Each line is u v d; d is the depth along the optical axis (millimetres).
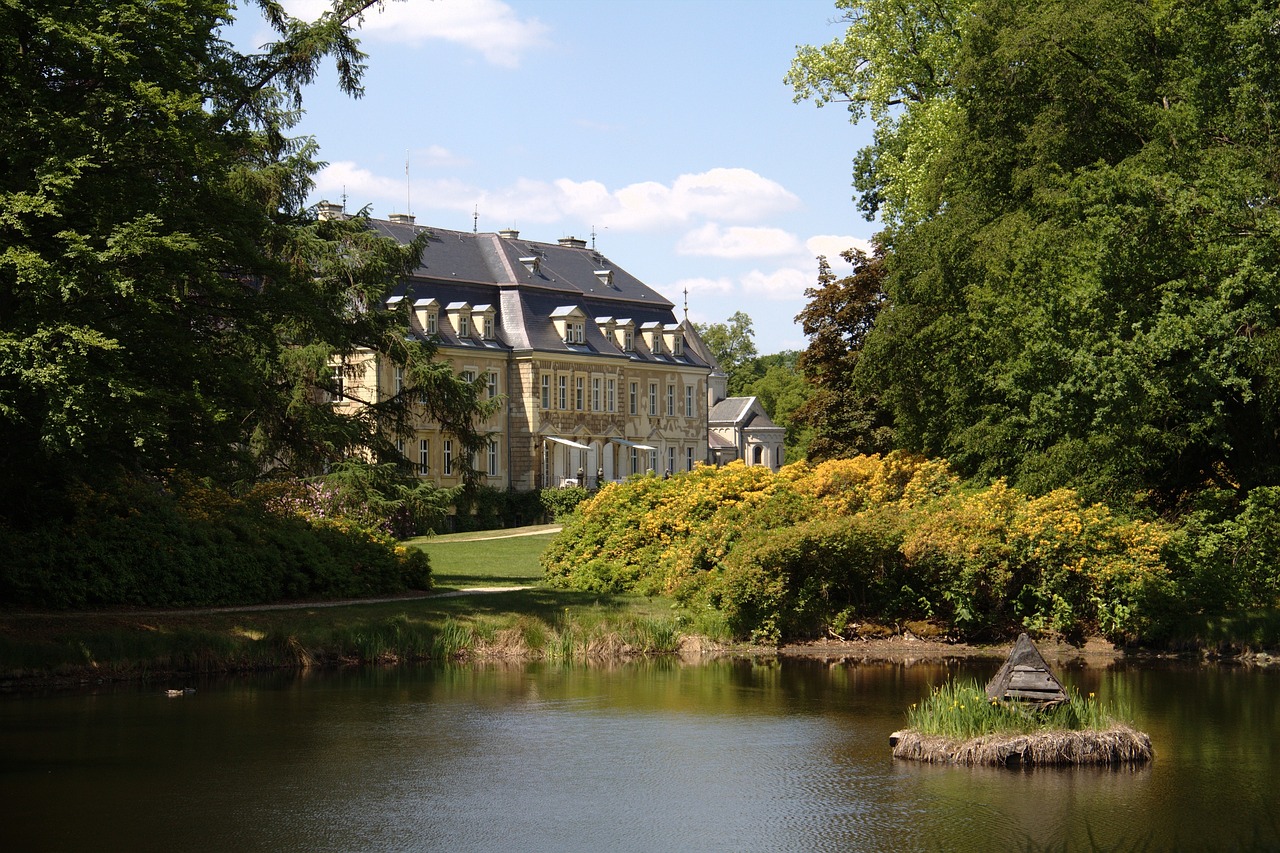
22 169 20547
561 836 11906
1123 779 14094
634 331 85188
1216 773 14320
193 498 28469
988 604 27484
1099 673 22641
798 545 27000
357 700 19594
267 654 23234
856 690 20750
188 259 21000
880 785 13922
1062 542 26422
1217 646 25328
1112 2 30359
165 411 22047
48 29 20094
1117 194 26891
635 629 26234
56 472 23922
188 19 22891
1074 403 26469
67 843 11633
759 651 26109
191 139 22234
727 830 12094
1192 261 26469
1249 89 27609
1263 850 11320
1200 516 28125
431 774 14484
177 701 19359
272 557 27766
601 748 15992
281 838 11828
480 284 76000
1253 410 28250
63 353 18703
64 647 21297
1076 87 30406
